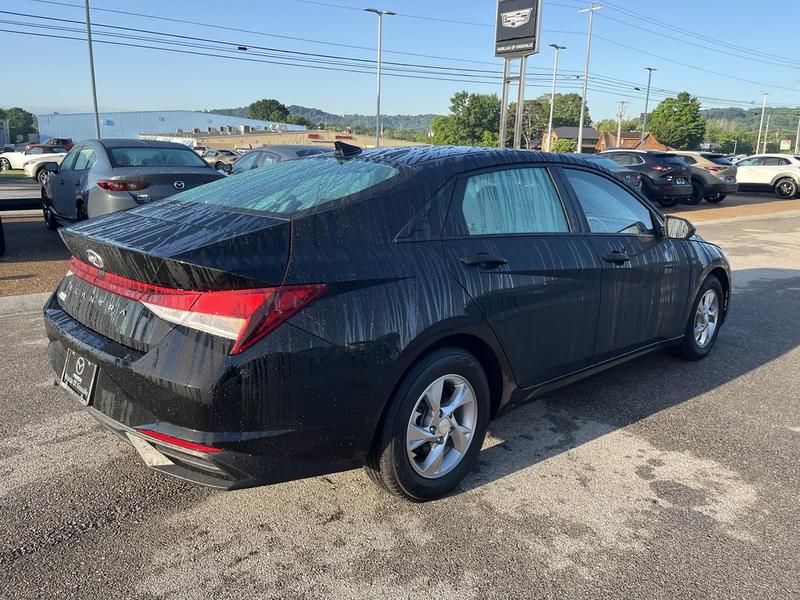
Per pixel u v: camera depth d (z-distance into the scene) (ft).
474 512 9.54
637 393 14.39
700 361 16.70
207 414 7.45
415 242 9.16
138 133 358.43
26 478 10.21
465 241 9.77
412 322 8.68
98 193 25.40
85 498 9.70
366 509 9.59
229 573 8.09
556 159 12.04
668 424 12.77
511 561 8.41
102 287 8.70
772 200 73.92
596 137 317.01
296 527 9.11
